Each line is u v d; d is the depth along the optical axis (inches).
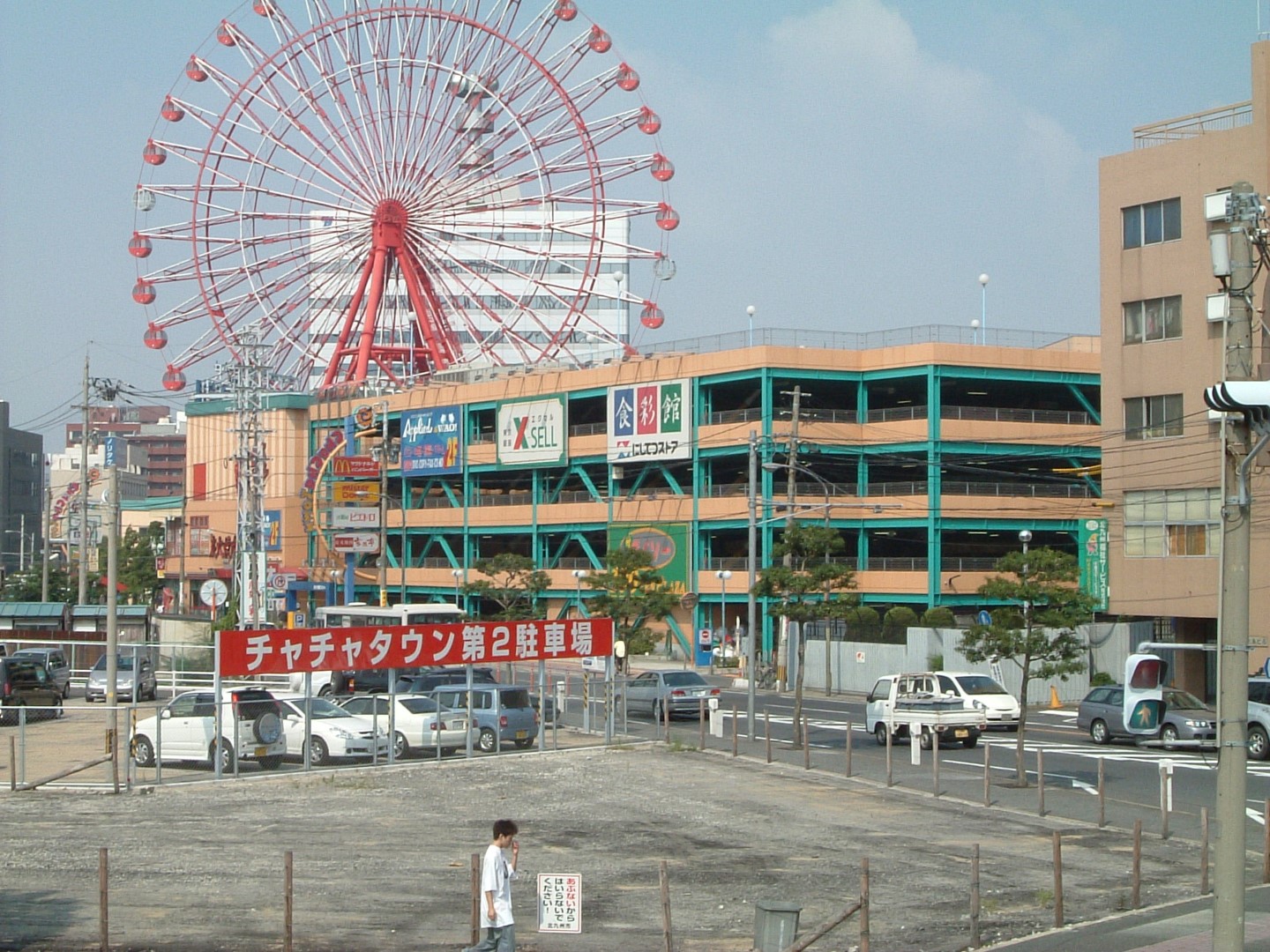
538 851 991.0
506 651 1535.4
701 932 749.3
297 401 4212.6
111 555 1445.6
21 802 1222.3
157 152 3614.7
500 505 3673.7
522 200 3698.3
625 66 3668.8
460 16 3595.0
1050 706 2331.4
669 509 3184.1
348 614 2432.3
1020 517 2918.3
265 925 761.6
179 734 1432.1
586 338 6117.1
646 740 1653.5
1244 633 546.0
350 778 1363.2
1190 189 2144.4
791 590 1662.2
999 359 2923.2
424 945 717.9
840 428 2945.4
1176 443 2171.5
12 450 6702.8
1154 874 900.0
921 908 804.0
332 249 3777.1
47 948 709.9
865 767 1450.5
